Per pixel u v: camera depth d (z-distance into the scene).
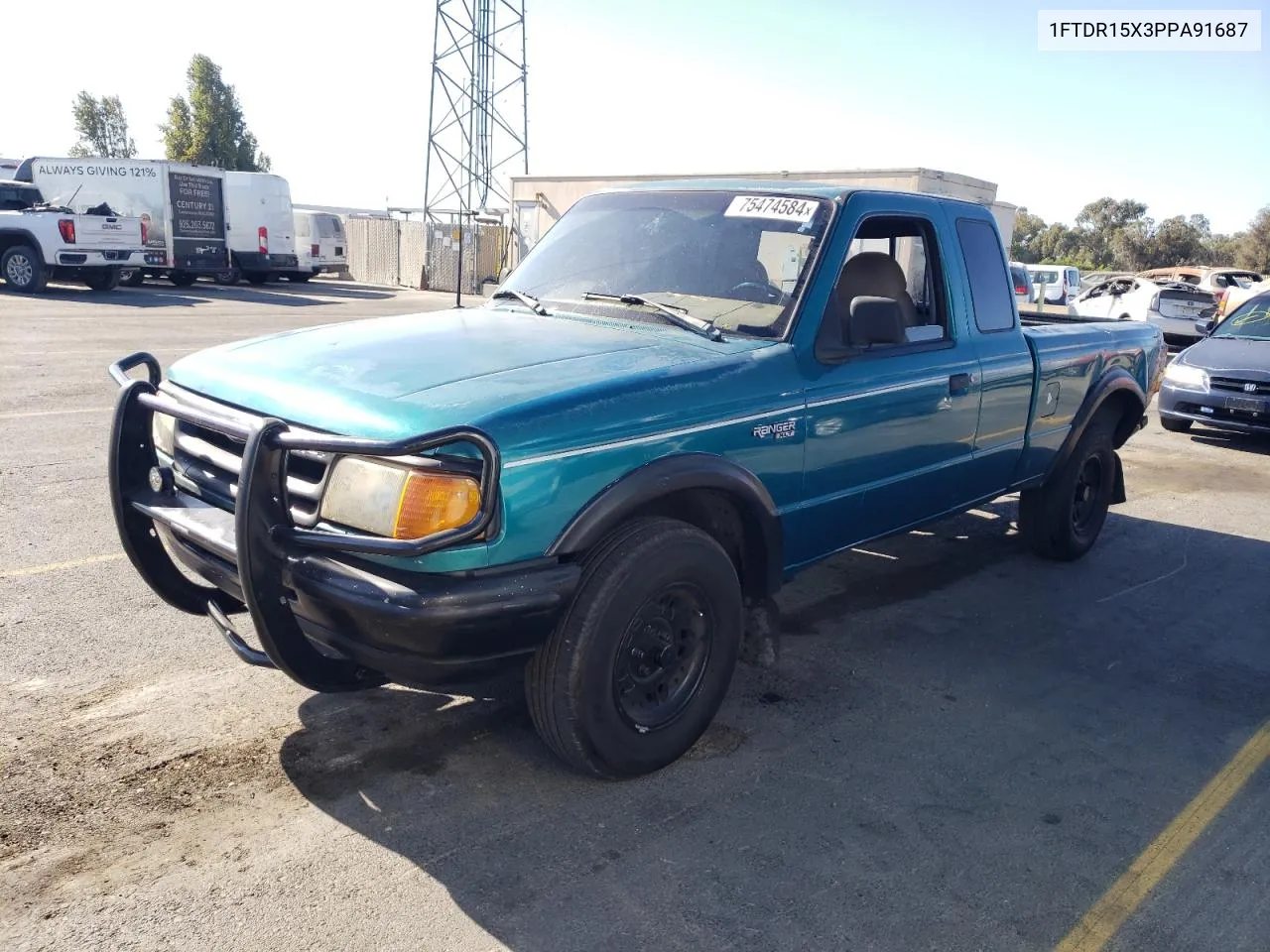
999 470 5.27
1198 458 9.94
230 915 2.68
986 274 5.03
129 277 23.42
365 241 33.00
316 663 3.08
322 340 3.65
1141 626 5.25
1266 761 3.87
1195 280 25.98
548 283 4.41
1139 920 2.88
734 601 3.57
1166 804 3.51
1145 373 6.62
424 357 3.36
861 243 4.66
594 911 2.77
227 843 2.99
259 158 50.47
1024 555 6.40
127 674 3.99
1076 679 4.54
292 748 3.54
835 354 3.93
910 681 4.41
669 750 3.47
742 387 3.56
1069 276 29.31
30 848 2.91
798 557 4.07
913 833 3.24
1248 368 10.31
